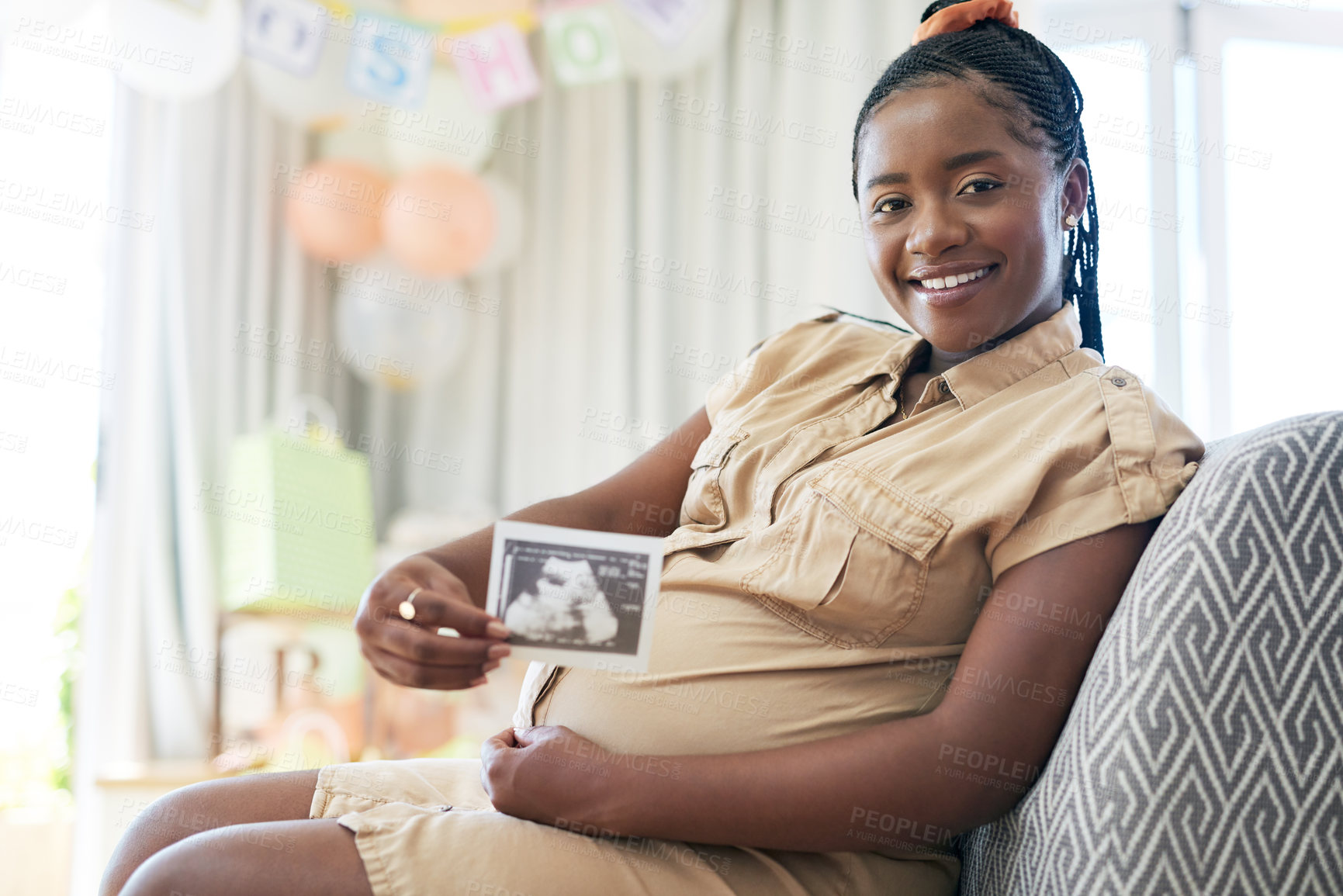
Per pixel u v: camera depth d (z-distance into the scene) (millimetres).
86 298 2746
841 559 852
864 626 858
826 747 776
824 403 1013
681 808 759
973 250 910
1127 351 2748
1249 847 690
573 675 921
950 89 908
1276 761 698
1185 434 847
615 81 3383
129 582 2744
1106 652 752
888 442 921
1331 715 702
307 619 2732
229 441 2971
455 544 990
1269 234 2715
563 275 3455
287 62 2840
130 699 2715
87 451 2752
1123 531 811
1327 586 715
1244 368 2699
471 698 2941
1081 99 1014
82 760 2627
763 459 979
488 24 3016
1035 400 882
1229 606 718
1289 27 2734
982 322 927
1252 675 708
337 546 2723
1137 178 2766
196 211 2949
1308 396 2676
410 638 823
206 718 2783
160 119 2883
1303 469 732
